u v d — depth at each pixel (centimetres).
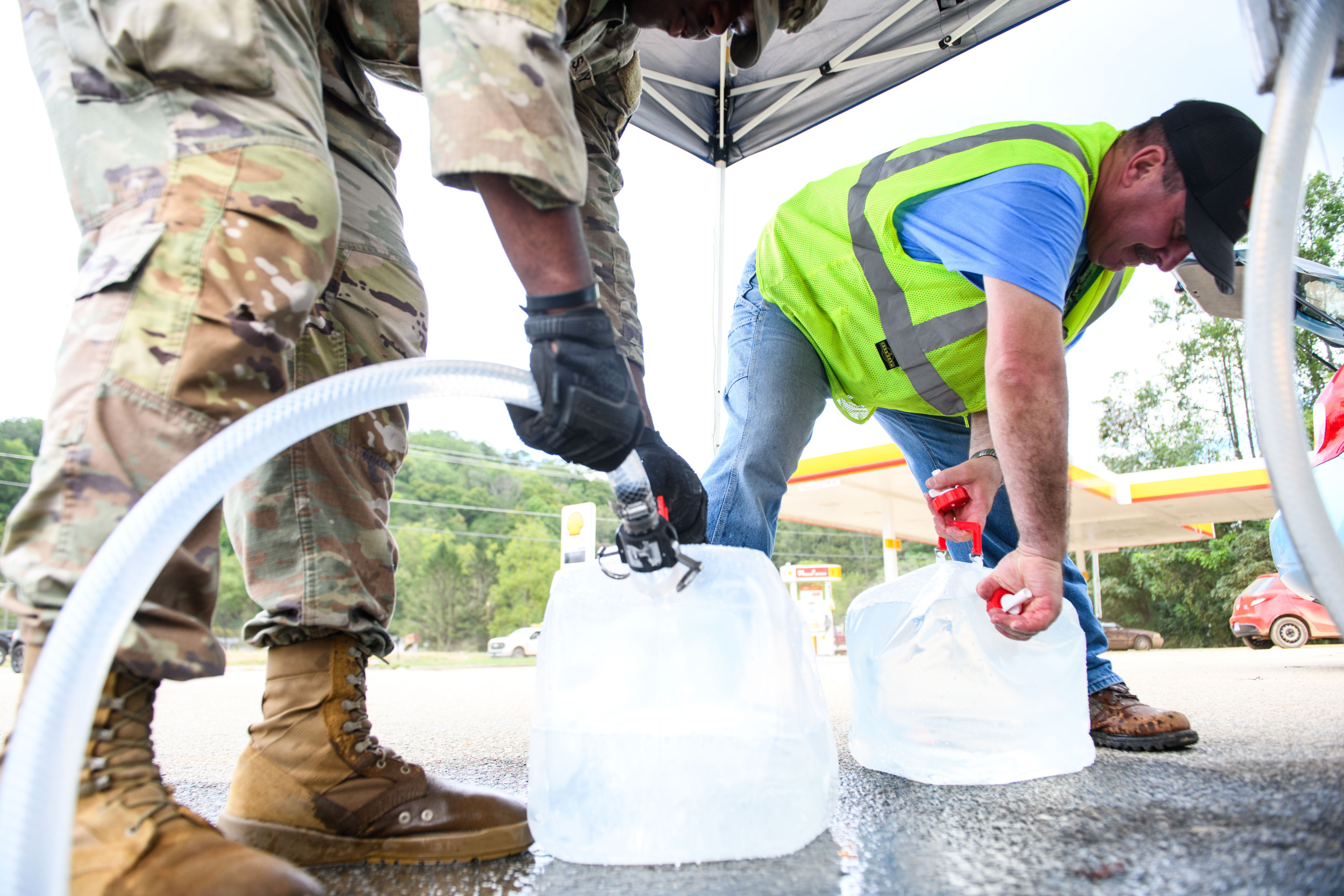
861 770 133
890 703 128
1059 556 113
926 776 121
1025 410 113
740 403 168
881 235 145
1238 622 1043
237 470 58
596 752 86
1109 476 1057
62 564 59
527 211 69
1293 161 68
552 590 94
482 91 67
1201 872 69
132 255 65
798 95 340
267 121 72
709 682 86
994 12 300
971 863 76
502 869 83
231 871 58
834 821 97
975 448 162
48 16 80
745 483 158
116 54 70
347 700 89
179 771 159
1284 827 82
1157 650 1938
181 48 69
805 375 167
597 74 140
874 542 4647
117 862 58
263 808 86
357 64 105
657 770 84
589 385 71
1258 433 71
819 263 158
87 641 49
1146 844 78
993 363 117
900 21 309
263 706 91
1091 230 144
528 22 69
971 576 128
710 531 159
